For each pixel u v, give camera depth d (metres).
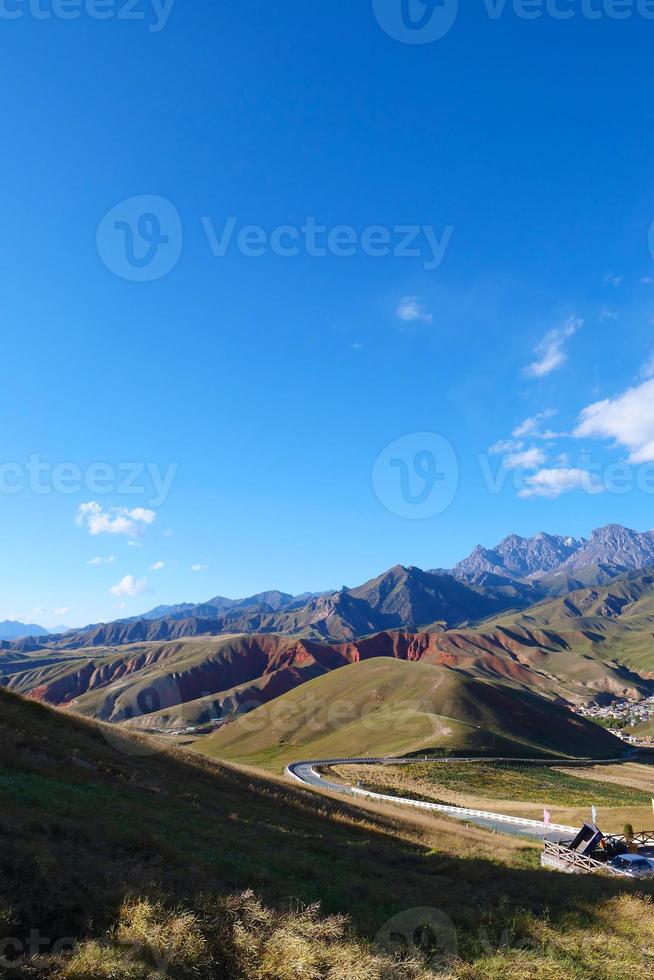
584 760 138.25
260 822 22.75
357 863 18.52
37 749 21.14
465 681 173.25
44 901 9.05
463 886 17.73
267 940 9.80
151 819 16.44
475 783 92.12
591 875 22.88
